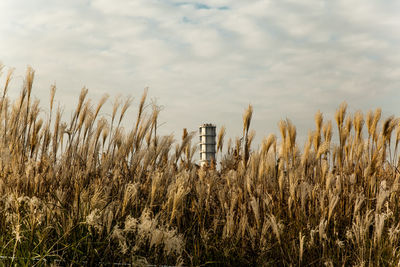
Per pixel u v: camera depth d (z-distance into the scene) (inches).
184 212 197.0
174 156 208.5
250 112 220.8
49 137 227.0
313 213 201.3
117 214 159.0
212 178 201.9
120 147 214.8
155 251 139.4
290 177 202.4
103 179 202.1
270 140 218.7
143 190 200.1
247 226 182.5
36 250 150.3
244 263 171.5
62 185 186.7
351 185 230.4
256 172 210.8
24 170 204.2
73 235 154.1
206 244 170.9
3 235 159.5
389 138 241.1
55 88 221.5
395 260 164.7
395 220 198.7
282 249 174.9
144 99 210.2
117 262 146.9
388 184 244.7
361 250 167.5
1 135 221.1
